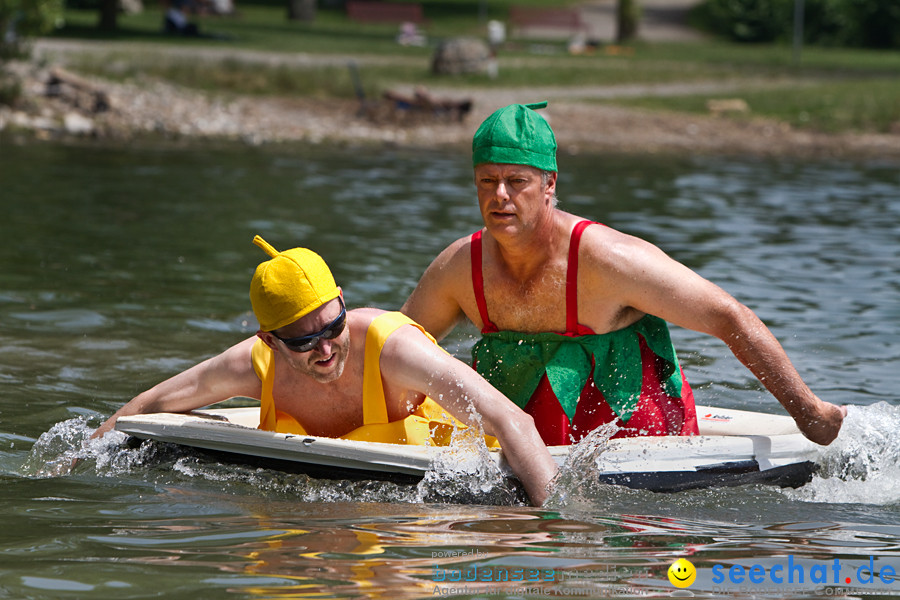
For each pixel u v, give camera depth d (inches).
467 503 402.9
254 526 370.6
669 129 2138.3
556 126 2118.6
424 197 1293.1
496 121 422.0
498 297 454.0
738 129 2164.1
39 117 1820.9
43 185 1268.5
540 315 449.1
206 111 2022.6
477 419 413.7
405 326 432.5
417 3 4736.7
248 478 432.1
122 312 721.0
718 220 1171.9
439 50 2701.8
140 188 1284.4
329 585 313.1
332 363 425.1
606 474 414.0
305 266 414.0
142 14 3934.5
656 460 422.0
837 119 2224.4
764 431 486.6
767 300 788.6
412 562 333.4
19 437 484.4
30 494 409.4
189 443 447.2
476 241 457.7
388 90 2127.2
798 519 388.5
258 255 928.3
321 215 1139.3
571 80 2738.7
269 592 307.3
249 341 460.1
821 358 636.7
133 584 313.6
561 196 1331.2
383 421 437.1
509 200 422.3
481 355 471.2
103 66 2289.6
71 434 486.9
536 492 401.4
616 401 452.1
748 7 4335.6
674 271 430.3
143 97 2046.0
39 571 323.6
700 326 430.9
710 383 597.0
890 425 443.5
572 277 437.7
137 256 904.9
